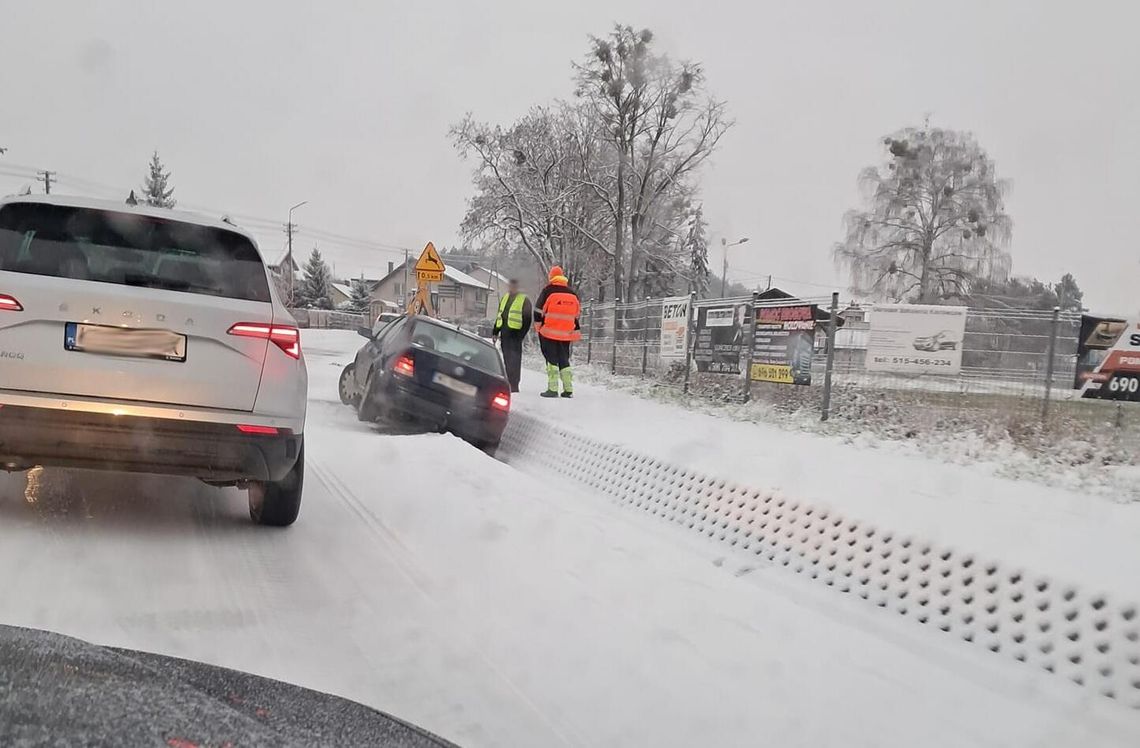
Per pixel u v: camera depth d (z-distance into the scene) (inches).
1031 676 164.4
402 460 313.0
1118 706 151.3
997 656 174.4
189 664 94.0
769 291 943.0
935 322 454.6
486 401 402.0
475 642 151.9
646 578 195.3
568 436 382.6
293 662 135.0
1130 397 425.7
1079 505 249.3
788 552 234.8
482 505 252.1
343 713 87.7
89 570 165.8
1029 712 146.2
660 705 134.8
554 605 174.6
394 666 138.5
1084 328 429.7
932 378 454.6
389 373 396.5
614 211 1412.4
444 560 198.1
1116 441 400.2
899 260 1747.0
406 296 2018.9
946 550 196.9
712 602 183.6
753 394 513.3
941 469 309.4
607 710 131.6
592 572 197.9
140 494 234.7
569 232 1477.6
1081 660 162.4
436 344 416.8
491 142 1450.5
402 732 86.4
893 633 189.8
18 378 169.5
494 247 1517.0
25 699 63.9
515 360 538.3
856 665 158.6
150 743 59.5
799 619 179.2
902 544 207.0
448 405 396.5
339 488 265.0
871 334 461.1
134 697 68.5
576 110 1448.1
